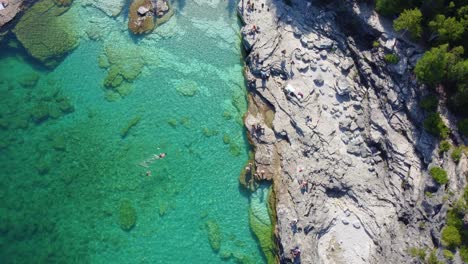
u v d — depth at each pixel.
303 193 41.44
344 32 45.66
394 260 37.25
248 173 43.34
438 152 37.59
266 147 43.78
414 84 40.31
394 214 39.69
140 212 43.22
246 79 46.75
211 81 47.47
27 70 49.56
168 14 50.12
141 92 47.72
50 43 49.84
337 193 41.94
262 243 41.38
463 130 36.75
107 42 49.88
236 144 44.84
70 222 43.66
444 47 35.44
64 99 48.19
